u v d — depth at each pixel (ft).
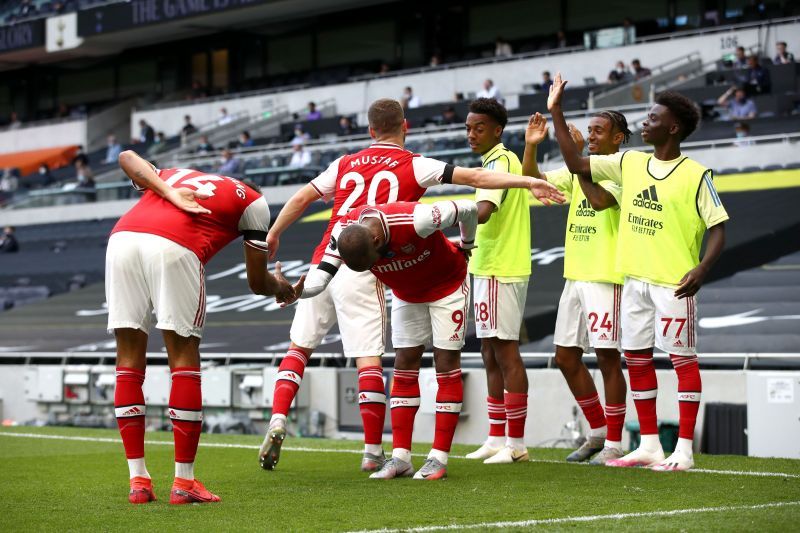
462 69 107.04
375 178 22.90
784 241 48.78
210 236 19.65
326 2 120.37
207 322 50.11
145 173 19.56
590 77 98.32
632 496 19.71
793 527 15.80
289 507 18.49
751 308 41.09
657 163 24.07
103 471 25.12
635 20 109.81
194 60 141.69
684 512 17.51
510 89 104.42
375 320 23.34
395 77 110.93
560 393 33.06
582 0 113.50
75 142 135.95
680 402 23.98
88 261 84.28
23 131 140.77
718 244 23.21
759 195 55.62
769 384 28.63
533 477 22.86
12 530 16.30
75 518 17.46
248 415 39.86
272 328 47.34
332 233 22.22
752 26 91.66
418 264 21.79
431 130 89.30
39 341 52.03
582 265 26.25
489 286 26.21
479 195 25.22
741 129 72.23
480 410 34.22
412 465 24.50
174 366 19.44
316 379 38.32
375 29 127.24
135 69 147.33
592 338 26.02
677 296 22.91
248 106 120.67
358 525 16.42
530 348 39.93
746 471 23.88
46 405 45.80
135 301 19.44
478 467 25.17
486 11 120.37
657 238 23.85
